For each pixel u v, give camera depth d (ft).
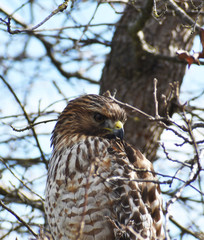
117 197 32.89
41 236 31.53
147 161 35.70
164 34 46.37
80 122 38.11
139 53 43.83
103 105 37.78
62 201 33.37
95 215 32.60
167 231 24.59
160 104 44.57
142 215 33.17
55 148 37.86
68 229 33.24
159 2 40.01
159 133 44.98
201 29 28.43
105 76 46.85
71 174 33.35
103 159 33.50
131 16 46.47
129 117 44.68
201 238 38.22
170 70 45.50
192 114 45.80
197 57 27.99
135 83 45.24
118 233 32.35
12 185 41.98
